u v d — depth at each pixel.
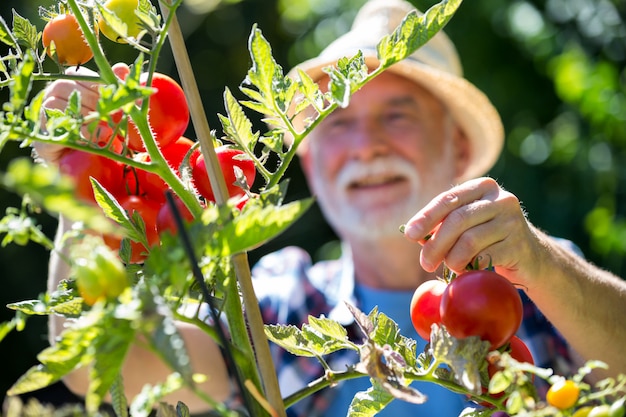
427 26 0.95
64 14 1.02
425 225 1.17
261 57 0.96
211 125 5.82
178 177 0.98
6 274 5.07
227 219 0.81
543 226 4.67
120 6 0.99
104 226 0.61
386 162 2.84
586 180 4.63
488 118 3.03
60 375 0.75
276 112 0.97
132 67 0.90
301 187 5.59
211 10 5.15
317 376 2.44
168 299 0.77
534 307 2.36
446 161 2.98
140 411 0.70
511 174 4.81
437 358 0.88
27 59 0.81
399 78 2.87
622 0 4.69
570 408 0.80
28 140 0.83
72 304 0.87
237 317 0.91
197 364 2.23
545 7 4.87
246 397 0.83
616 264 4.44
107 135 1.04
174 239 0.76
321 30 5.23
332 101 0.96
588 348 1.58
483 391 0.93
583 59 4.66
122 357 0.69
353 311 0.96
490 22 4.94
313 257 5.47
